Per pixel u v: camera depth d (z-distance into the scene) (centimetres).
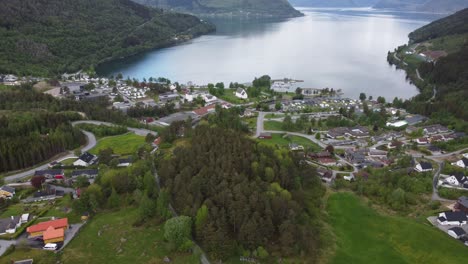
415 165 19662
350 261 12175
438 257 12425
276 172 15175
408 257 12588
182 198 13500
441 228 14050
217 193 13550
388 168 19250
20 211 13888
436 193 16700
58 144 19988
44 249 11719
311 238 12469
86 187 15450
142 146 19688
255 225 11875
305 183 16375
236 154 15775
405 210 15300
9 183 16338
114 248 11950
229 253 11656
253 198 12731
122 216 13675
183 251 11788
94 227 13000
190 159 15662
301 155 18612
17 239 12231
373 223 14362
